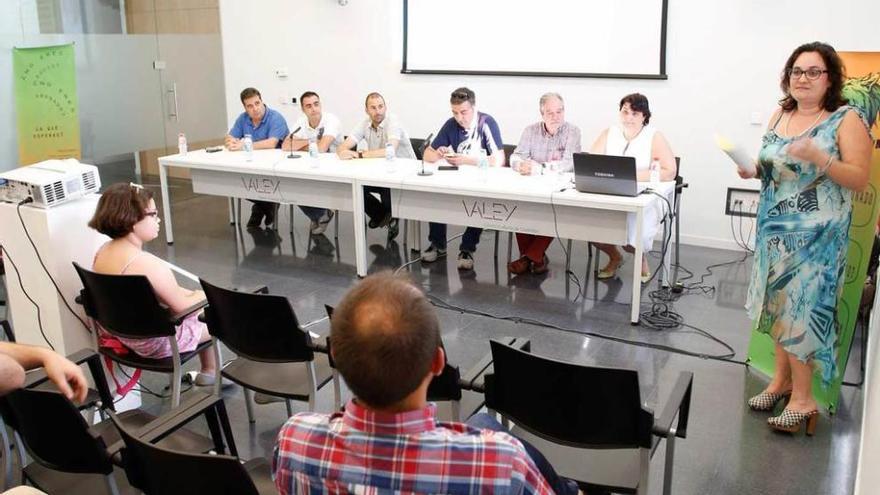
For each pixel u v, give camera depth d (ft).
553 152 15.79
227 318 8.16
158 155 25.88
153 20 25.75
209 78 24.86
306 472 3.44
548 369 6.10
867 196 8.92
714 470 8.48
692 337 12.33
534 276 15.71
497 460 3.26
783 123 8.79
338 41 22.67
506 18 19.57
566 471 6.46
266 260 16.99
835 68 8.19
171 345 8.86
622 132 14.73
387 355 3.21
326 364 8.69
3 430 8.22
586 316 13.33
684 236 18.45
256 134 20.12
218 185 17.67
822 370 8.95
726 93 17.11
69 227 9.68
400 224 19.70
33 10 21.24
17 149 21.01
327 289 14.92
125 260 9.02
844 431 9.31
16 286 10.17
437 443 3.29
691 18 17.10
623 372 5.76
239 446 9.13
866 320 12.48
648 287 14.90
